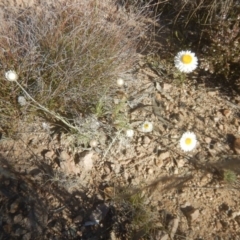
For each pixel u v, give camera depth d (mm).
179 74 499
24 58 422
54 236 374
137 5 563
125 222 385
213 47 505
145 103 473
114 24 476
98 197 398
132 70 499
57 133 427
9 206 383
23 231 373
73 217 386
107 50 448
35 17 456
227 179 420
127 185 408
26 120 427
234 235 394
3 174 396
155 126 455
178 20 560
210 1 534
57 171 407
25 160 409
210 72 516
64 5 470
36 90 426
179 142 433
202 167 433
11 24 446
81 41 439
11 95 422
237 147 449
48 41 437
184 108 478
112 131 436
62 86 422
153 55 522
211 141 454
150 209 397
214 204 410
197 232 391
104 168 417
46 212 385
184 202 407
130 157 428
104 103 447
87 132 423
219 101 492
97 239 377
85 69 431
